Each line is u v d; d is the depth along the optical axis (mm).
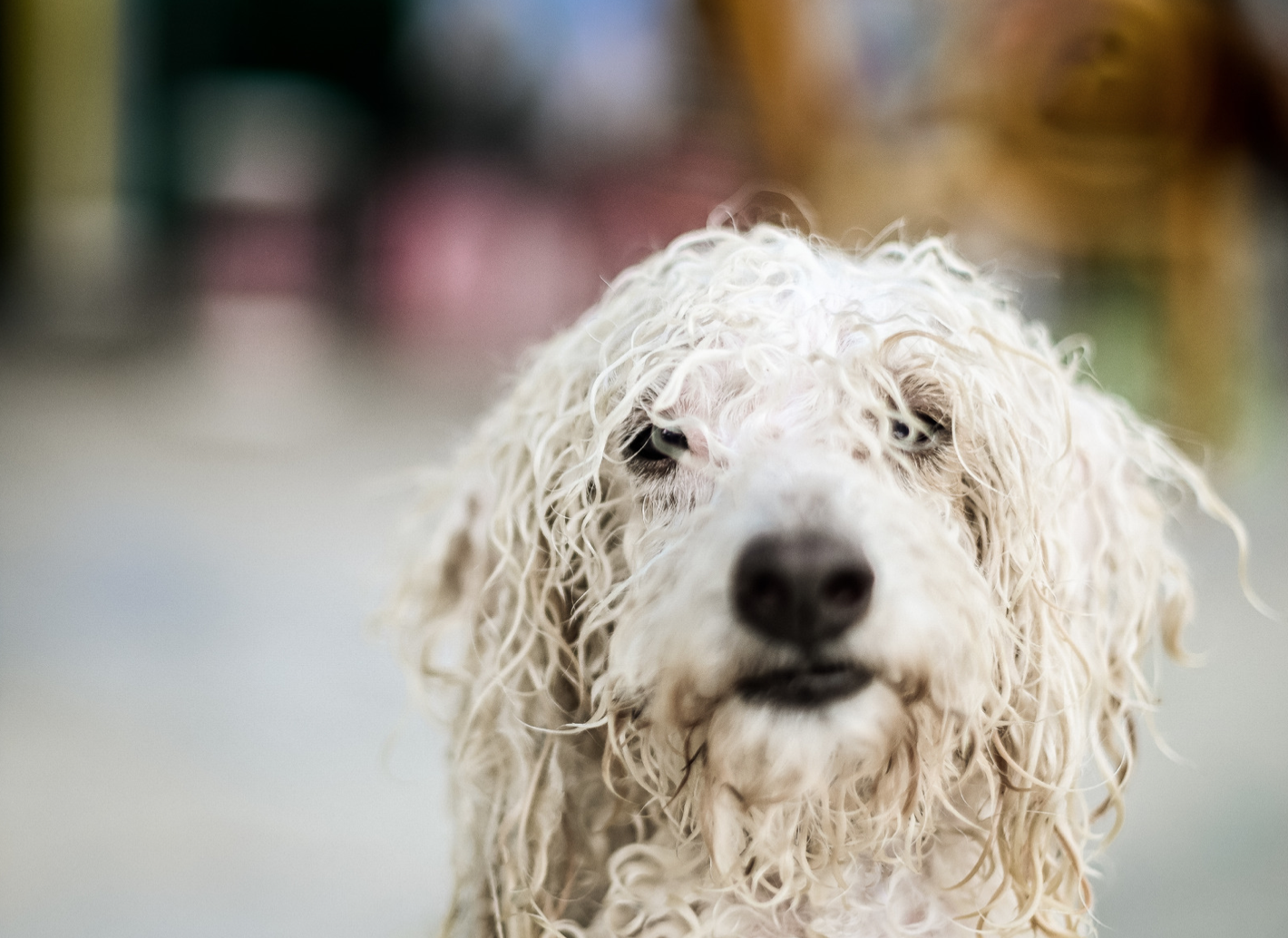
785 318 1697
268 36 11492
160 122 11125
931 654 1487
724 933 1709
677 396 1640
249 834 3174
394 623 1956
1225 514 1889
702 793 1575
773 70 3939
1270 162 3756
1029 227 3670
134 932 2742
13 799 3309
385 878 2975
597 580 1702
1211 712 3822
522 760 1700
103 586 4992
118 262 10750
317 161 10789
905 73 3818
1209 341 3904
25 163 10664
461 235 9867
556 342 1936
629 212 4906
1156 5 3541
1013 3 3611
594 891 1764
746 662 1468
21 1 10492
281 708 3896
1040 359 1741
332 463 7066
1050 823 1686
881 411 1618
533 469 1767
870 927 1715
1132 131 3627
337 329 10320
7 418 7934
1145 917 2799
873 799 1599
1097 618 1797
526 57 9297
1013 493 1697
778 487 1487
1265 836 3102
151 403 8344
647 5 6004
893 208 3686
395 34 11234
